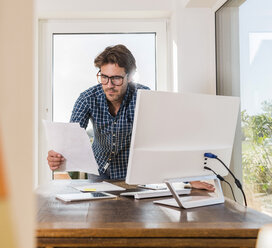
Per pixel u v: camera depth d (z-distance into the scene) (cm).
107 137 200
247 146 195
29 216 25
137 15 282
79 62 285
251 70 193
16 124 24
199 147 122
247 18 200
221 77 249
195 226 86
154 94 108
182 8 262
